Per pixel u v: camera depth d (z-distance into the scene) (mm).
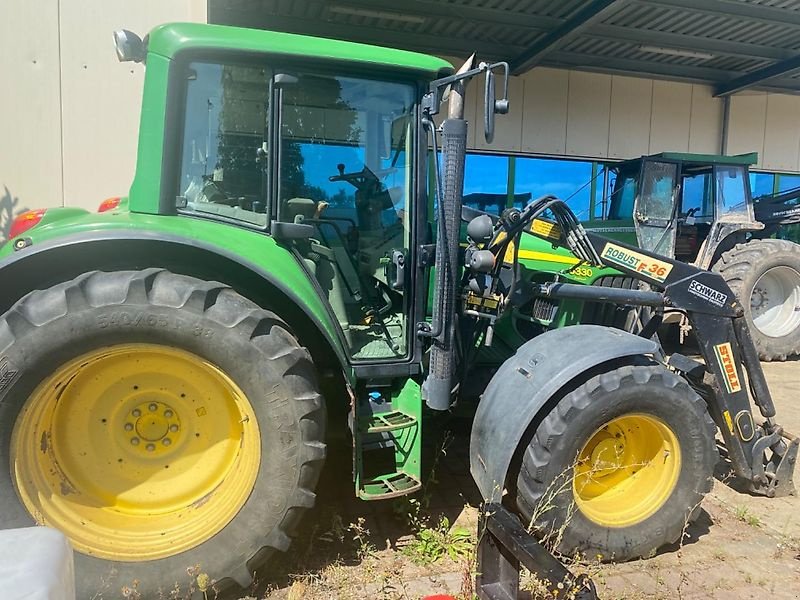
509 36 7551
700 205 7254
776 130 10000
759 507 3201
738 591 2471
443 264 2607
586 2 6609
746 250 6676
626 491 2764
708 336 3102
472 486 3289
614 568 2619
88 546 2213
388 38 7562
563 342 2682
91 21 4875
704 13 6973
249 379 2229
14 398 2084
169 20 5016
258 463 2281
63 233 2221
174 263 2393
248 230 2486
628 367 2602
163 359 2297
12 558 957
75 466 2346
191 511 2373
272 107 2443
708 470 2715
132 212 2420
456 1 6559
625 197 7281
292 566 2531
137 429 2391
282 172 2523
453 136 2555
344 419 2852
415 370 2732
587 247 3055
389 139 2691
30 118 4828
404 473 2654
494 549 2287
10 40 4730
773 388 5430
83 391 2301
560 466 2500
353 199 2750
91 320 2102
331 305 2771
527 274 3529
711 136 9734
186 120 2430
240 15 6785
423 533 2736
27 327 2074
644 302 3039
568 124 9016
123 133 5027
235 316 2211
